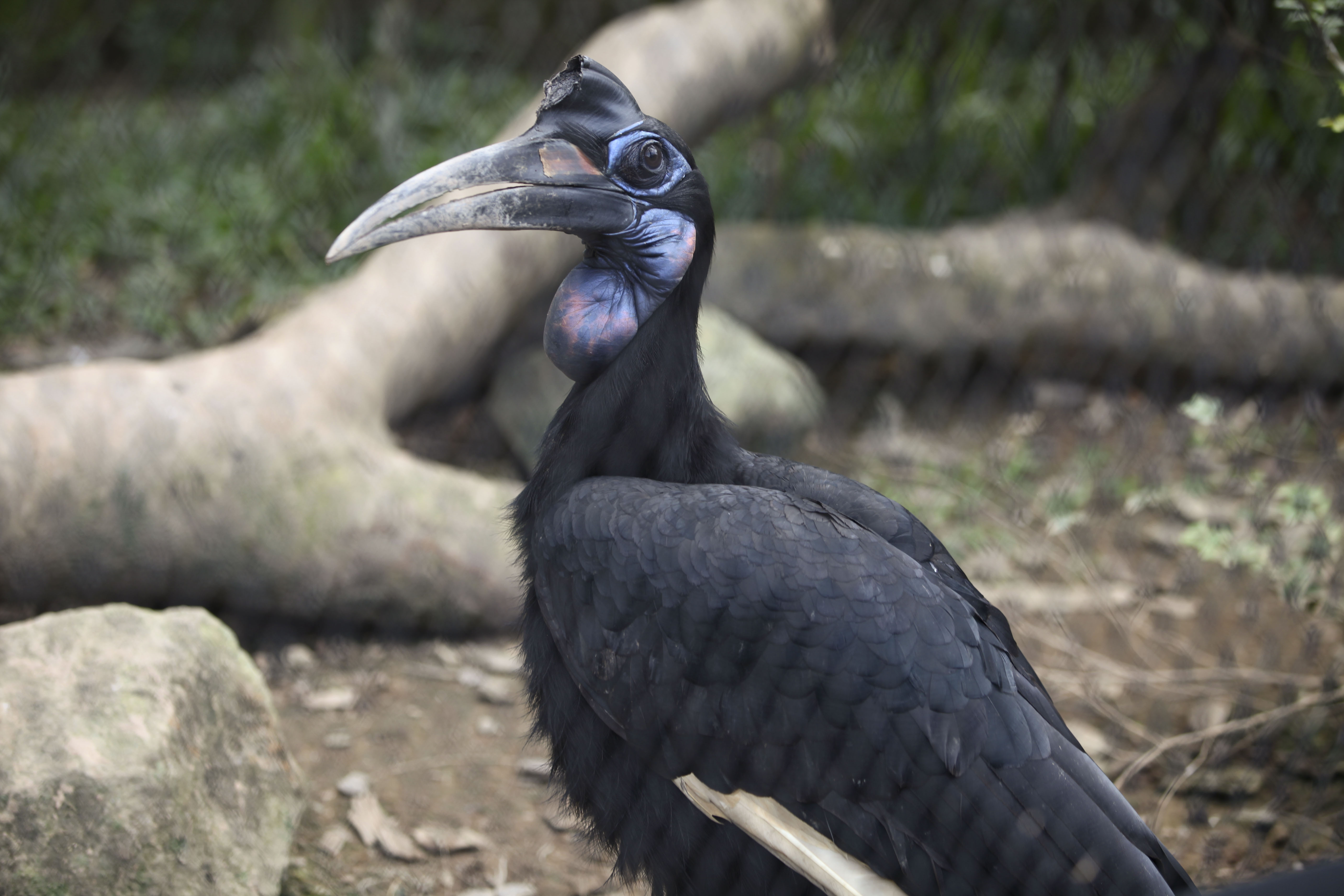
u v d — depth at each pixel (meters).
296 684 8.98
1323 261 12.41
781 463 6.18
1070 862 4.91
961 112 11.13
